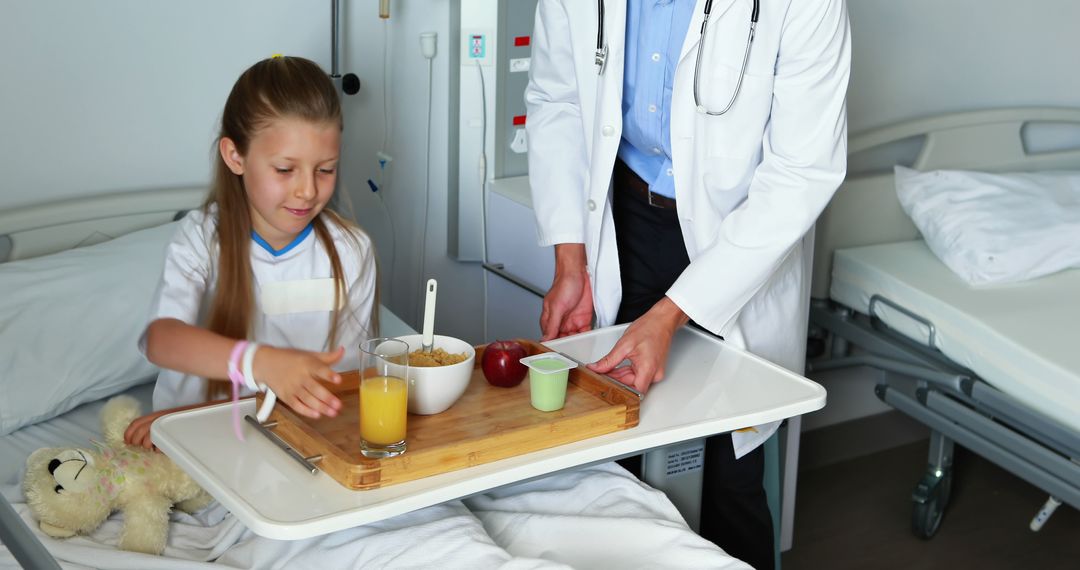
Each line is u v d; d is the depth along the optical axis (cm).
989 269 241
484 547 115
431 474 108
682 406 130
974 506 272
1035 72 297
